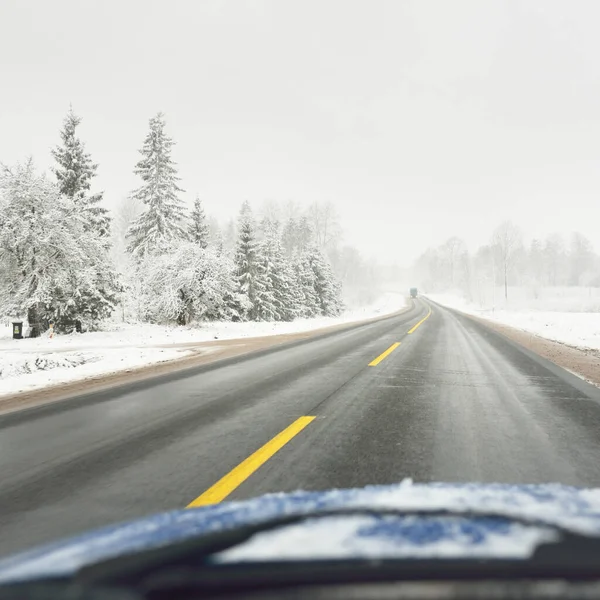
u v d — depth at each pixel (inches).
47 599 24.6
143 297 1111.0
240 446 165.3
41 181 934.4
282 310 1715.1
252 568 27.1
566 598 22.6
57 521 106.5
